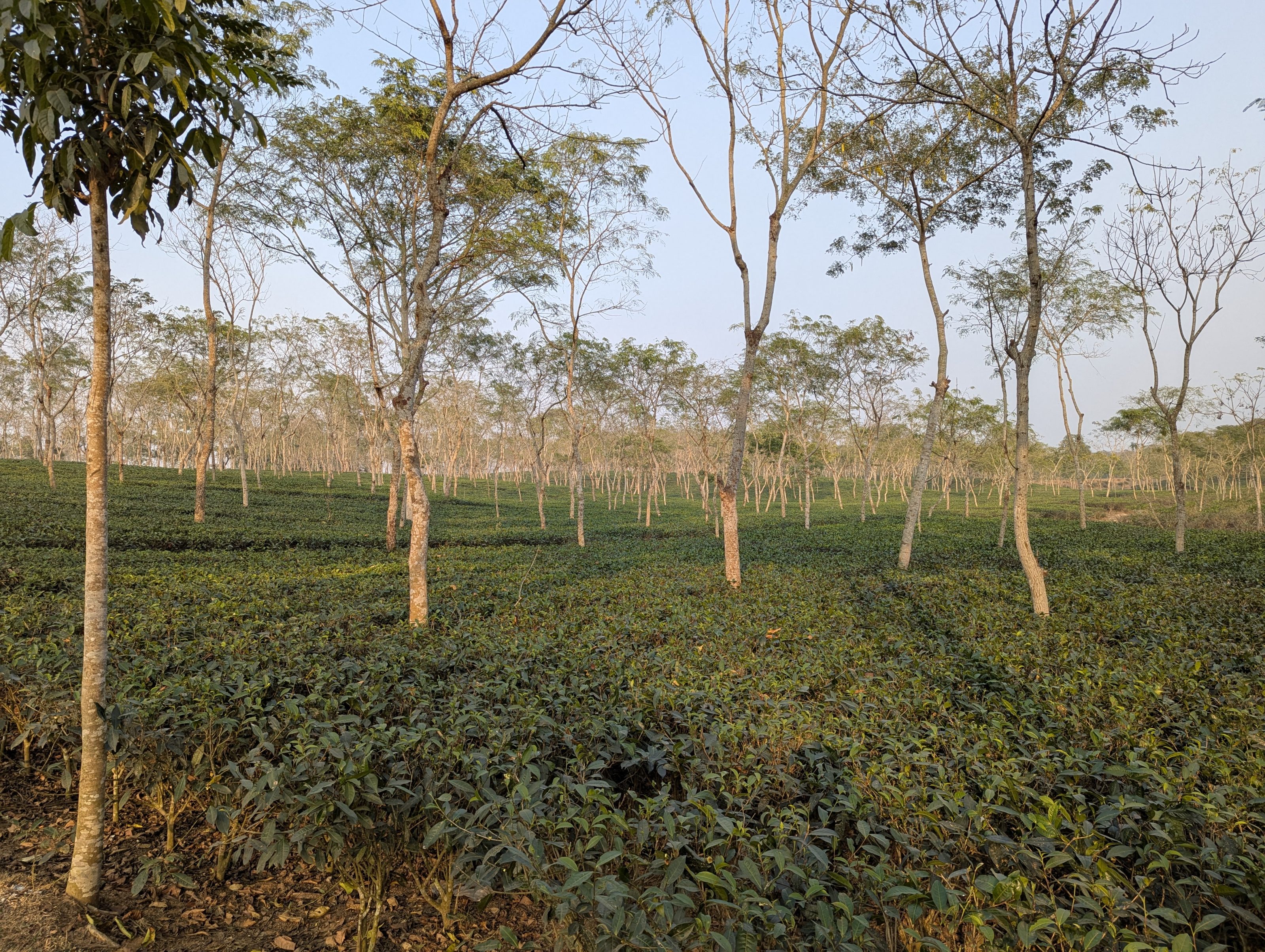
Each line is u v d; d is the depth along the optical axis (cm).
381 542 2442
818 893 268
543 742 429
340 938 324
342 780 328
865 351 3406
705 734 443
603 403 4250
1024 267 2241
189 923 326
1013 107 1084
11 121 333
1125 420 4103
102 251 327
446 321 2242
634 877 306
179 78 324
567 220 1973
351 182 1608
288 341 4119
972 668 679
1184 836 317
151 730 394
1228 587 1282
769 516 4681
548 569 1764
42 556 1410
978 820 315
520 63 798
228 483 4191
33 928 305
